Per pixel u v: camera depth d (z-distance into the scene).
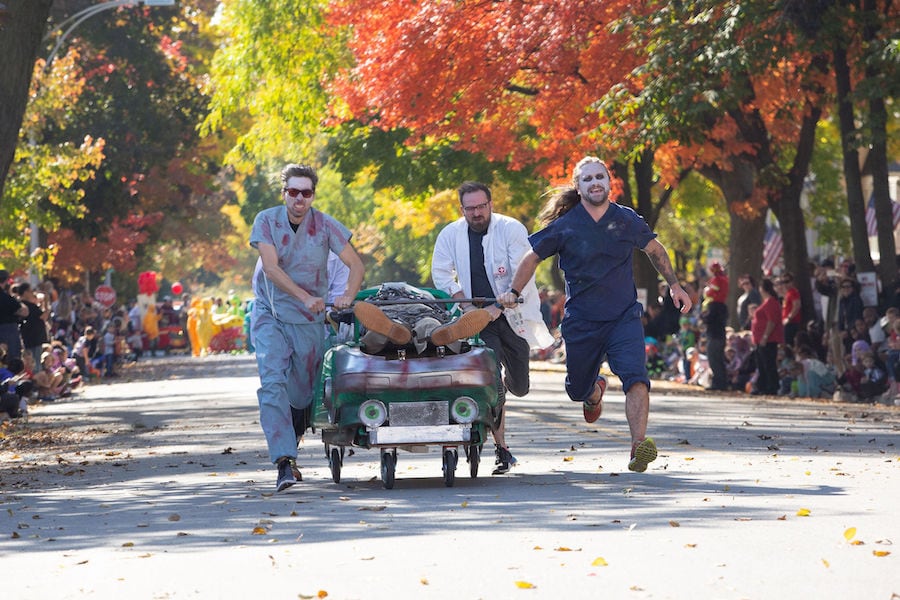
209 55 88.69
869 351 34.19
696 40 34.19
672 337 50.12
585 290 14.66
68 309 56.00
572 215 14.58
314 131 61.12
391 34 41.81
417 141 44.38
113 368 60.91
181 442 23.73
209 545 11.07
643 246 14.70
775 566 9.43
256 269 15.12
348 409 14.23
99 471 19.23
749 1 32.94
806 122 43.19
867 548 10.08
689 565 9.52
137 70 75.06
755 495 13.37
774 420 25.98
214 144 86.75
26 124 55.91
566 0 37.81
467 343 14.91
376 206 105.81
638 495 13.48
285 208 15.00
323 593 8.75
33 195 56.19
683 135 35.66
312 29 58.94
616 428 23.70
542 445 20.27
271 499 14.20
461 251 15.74
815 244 73.69
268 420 14.71
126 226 82.69
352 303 14.66
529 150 45.75
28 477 18.83
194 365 71.00
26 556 10.99
